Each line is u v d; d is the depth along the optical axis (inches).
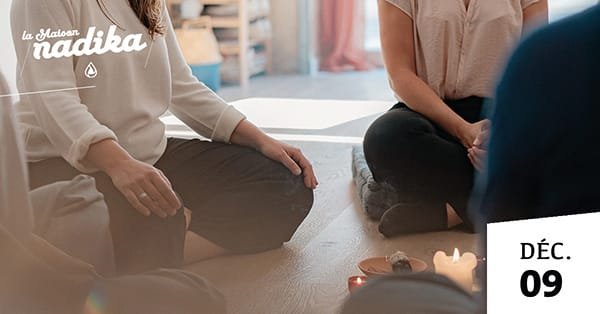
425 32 106.7
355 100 185.0
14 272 60.2
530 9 104.0
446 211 103.0
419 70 109.6
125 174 83.4
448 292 51.3
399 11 108.1
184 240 87.9
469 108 107.8
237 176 97.0
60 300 60.6
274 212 97.0
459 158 103.1
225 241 95.6
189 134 129.8
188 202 95.2
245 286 87.7
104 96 88.9
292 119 165.3
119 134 90.3
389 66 108.7
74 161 83.7
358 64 232.1
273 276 90.4
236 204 96.0
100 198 79.1
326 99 186.7
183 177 95.5
